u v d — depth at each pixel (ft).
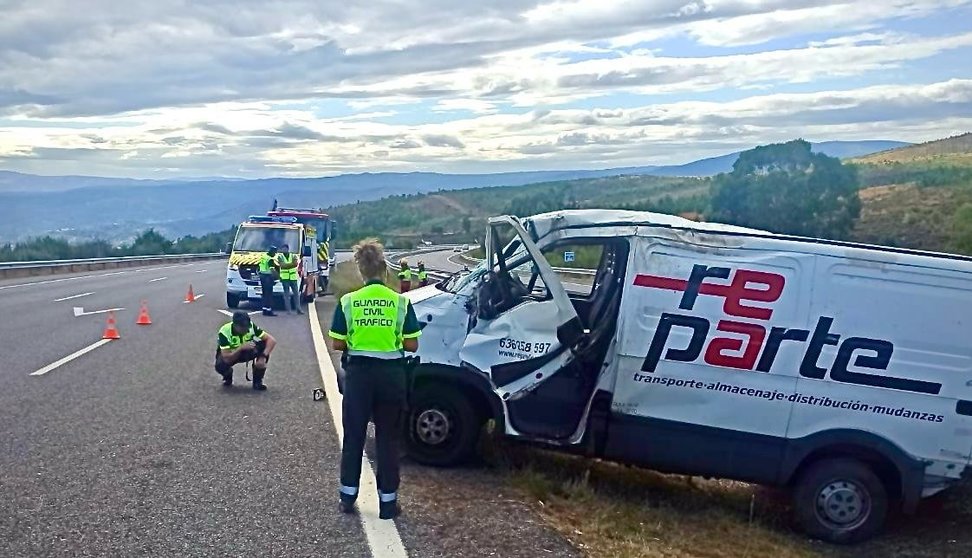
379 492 20.92
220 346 35.47
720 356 23.81
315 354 46.57
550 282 24.77
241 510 20.80
